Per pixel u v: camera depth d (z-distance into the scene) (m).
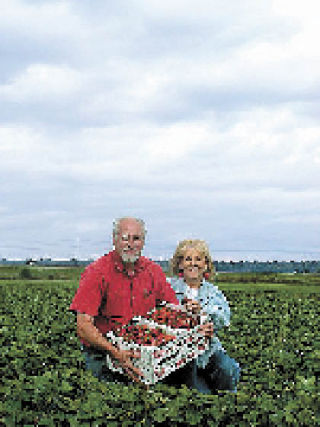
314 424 4.69
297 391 5.77
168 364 5.43
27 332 9.38
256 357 8.10
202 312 5.93
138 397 5.11
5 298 15.64
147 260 6.14
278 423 4.69
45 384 5.38
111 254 5.92
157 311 5.85
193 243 6.38
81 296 5.75
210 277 6.50
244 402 5.05
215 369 6.21
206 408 4.92
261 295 17.47
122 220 5.74
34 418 4.88
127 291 5.86
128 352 5.43
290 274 29.00
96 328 5.69
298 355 8.23
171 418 4.78
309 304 14.76
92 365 5.88
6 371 6.55
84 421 4.78
